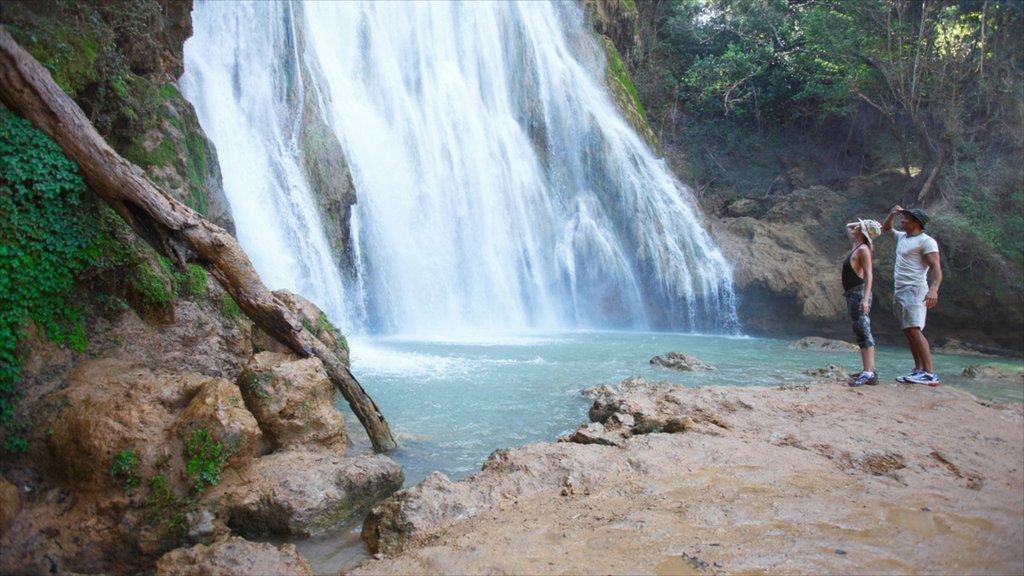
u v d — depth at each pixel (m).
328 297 15.31
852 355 16.19
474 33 23.61
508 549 3.89
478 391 9.55
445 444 6.90
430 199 19.47
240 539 4.19
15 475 4.77
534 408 8.59
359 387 6.61
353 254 16.81
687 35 32.38
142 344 6.64
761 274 22.48
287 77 16.66
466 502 4.66
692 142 31.02
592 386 9.75
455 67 22.55
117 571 4.43
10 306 5.34
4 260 5.36
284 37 16.92
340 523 4.97
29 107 5.49
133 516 4.52
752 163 30.55
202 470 4.70
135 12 8.59
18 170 5.57
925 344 9.06
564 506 4.61
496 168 21.91
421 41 21.81
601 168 23.48
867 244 8.98
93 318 6.25
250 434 4.91
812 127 30.86
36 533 4.42
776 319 22.72
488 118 22.61
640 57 31.17
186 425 4.81
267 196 14.73
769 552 3.85
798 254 23.67
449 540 4.14
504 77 24.11
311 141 16.28
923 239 9.02
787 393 8.08
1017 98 23.00
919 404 7.83
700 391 7.91
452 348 14.40
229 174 14.25
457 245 19.97
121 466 4.59
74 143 5.68
